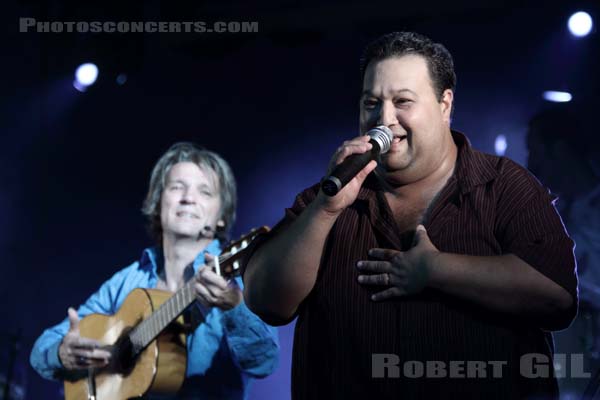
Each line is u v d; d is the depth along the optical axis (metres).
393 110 3.62
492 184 3.64
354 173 3.36
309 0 11.41
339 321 3.59
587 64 11.48
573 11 11.23
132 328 5.87
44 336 6.34
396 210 3.78
